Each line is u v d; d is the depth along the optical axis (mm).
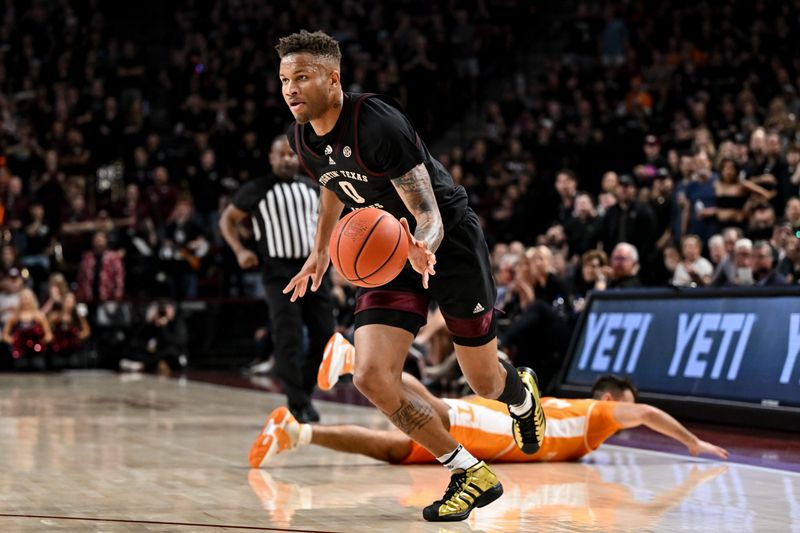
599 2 22297
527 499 4738
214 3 23391
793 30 18625
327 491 4973
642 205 12141
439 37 21938
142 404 10109
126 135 20078
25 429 7812
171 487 5094
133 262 17188
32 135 19922
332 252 3826
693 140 15969
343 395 11336
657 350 8461
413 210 3992
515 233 15945
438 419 4211
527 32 22781
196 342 17125
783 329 7496
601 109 18469
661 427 5832
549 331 9617
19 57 21484
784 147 13047
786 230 10023
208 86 20984
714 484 5176
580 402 6016
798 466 5852
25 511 4434
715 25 19484
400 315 4176
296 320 7949
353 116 4023
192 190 18328
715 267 10898
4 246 16328
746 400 7570
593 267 10148
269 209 7895
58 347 15867
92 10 22812
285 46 4000
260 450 5625
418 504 4617
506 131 19406
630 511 4434
